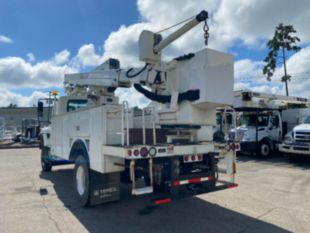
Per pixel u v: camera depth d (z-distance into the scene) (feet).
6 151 53.67
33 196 18.49
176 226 12.85
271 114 41.24
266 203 16.52
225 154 15.12
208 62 12.94
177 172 12.85
